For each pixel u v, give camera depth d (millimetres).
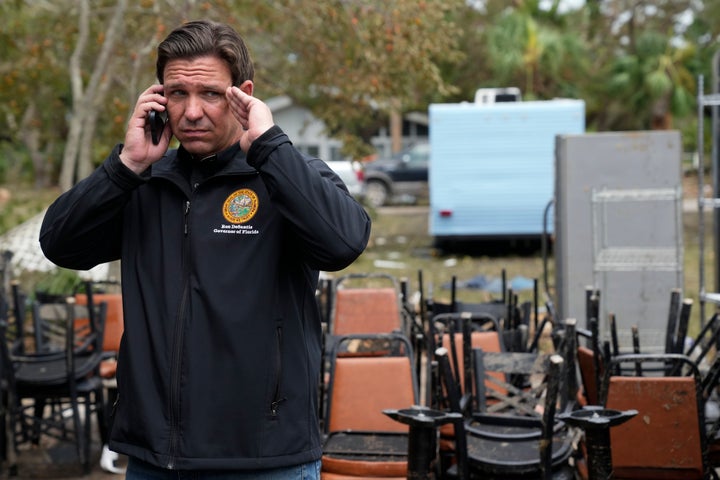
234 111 3561
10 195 40000
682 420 5777
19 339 9141
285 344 3578
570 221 10977
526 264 23109
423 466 5359
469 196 24438
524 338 8352
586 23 49094
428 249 26344
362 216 3596
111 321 9625
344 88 14750
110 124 16438
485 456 6168
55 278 13609
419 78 14375
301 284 3703
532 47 37750
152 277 3619
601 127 44312
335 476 6211
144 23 15023
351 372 6906
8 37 15672
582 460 6809
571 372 6582
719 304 10430
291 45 15281
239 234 3572
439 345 7410
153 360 3543
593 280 10930
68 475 8539
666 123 39500
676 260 10766
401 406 6840
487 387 7156
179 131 3607
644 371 8133
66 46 16359
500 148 24266
